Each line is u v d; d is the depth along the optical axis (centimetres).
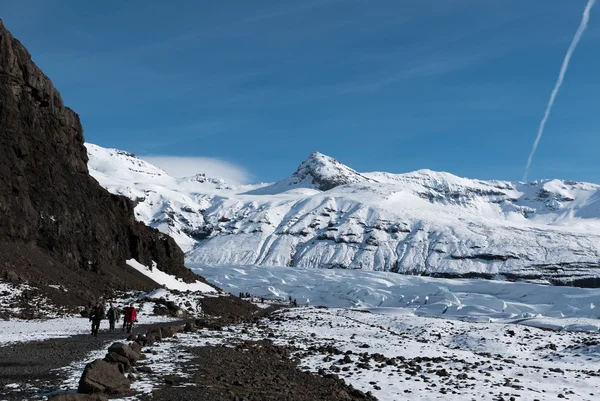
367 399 2117
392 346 4056
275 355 2934
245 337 3697
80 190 7138
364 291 19488
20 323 3822
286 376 2331
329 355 3231
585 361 4512
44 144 6738
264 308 8306
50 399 1410
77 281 5772
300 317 6347
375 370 2784
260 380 2117
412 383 2512
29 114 6650
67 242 6272
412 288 19938
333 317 6675
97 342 2930
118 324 4191
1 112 6191
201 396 1686
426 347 4225
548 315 14088
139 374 1969
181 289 8250
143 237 8500
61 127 7312
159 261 8650
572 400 2580
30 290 4734
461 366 3338
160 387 1770
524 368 3653
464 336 5825
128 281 6938
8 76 6425
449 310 14188
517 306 15800
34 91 6812
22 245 5647
